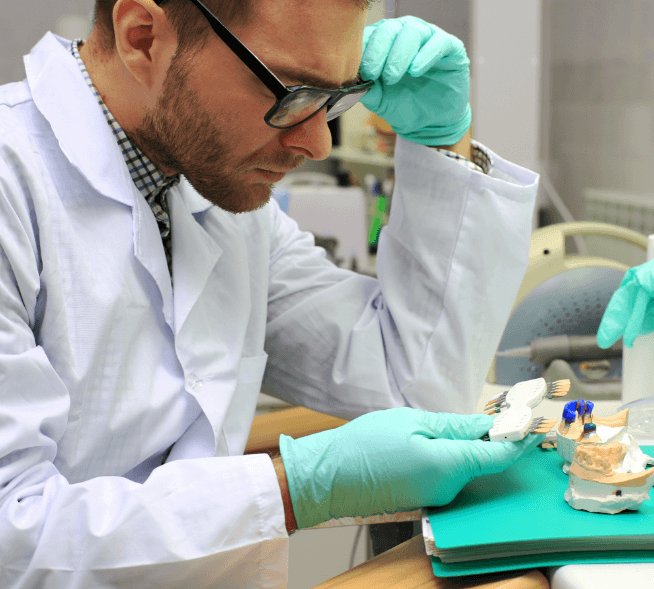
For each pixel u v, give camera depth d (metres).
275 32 0.65
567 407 0.71
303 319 0.99
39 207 0.68
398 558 0.61
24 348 0.62
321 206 2.80
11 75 2.71
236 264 0.90
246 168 0.72
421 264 0.93
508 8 1.79
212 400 0.78
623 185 1.98
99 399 0.70
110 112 0.78
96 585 0.56
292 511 0.63
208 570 0.59
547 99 2.35
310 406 0.99
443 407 0.91
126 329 0.72
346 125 3.06
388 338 0.95
